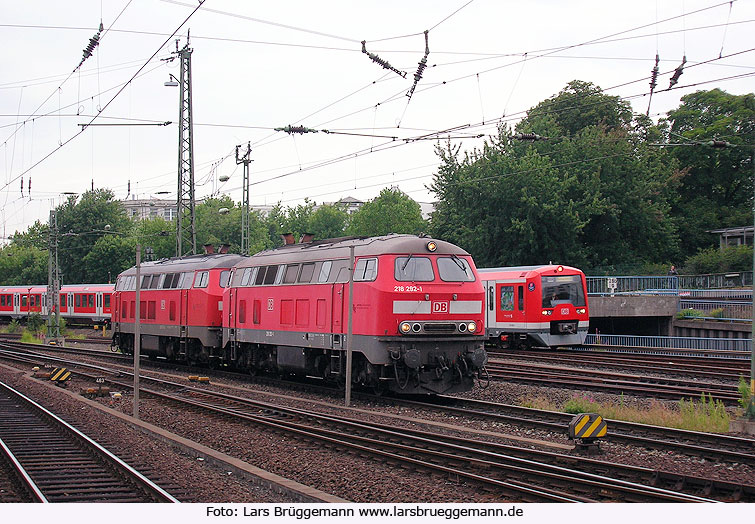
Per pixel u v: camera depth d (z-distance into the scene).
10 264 88.56
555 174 44.38
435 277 19.05
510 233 44.94
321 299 20.86
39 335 51.62
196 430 15.74
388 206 77.56
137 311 17.12
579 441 12.82
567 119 56.06
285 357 22.73
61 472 11.88
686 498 9.23
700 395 18.66
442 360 18.70
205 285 28.05
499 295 34.16
